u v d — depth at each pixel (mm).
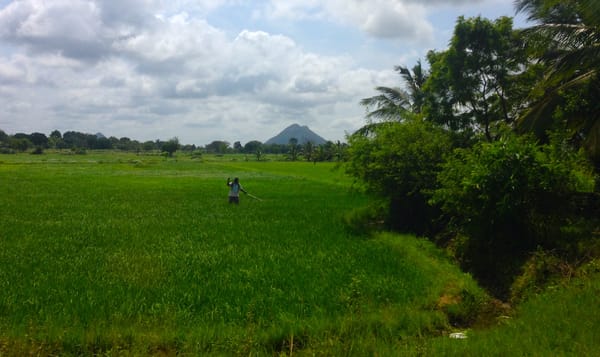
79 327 6664
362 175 16328
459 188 11711
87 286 8594
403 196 15914
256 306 7699
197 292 8359
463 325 7848
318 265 10398
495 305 8789
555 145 11391
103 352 6164
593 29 13602
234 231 14844
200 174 54844
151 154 164250
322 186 36188
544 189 10422
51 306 7516
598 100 13672
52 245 12391
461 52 18578
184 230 15023
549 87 17016
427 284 9203
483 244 11242
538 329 6418
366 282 9102
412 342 6375
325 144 110000
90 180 41312
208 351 6176
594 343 5652
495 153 10930
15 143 151125
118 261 10641
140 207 21641
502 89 18938
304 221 17047
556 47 17219
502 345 5863
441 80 19422
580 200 11578
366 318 7258
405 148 15648
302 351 6152
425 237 14234
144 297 8016
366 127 22797
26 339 6125
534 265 9422
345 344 6168
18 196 26266
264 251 11820
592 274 8414
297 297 8156
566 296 7672
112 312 7324
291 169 69062
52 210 20109
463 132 19250
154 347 6297
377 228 15719
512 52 18500
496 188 10750
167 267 10125
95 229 15086
